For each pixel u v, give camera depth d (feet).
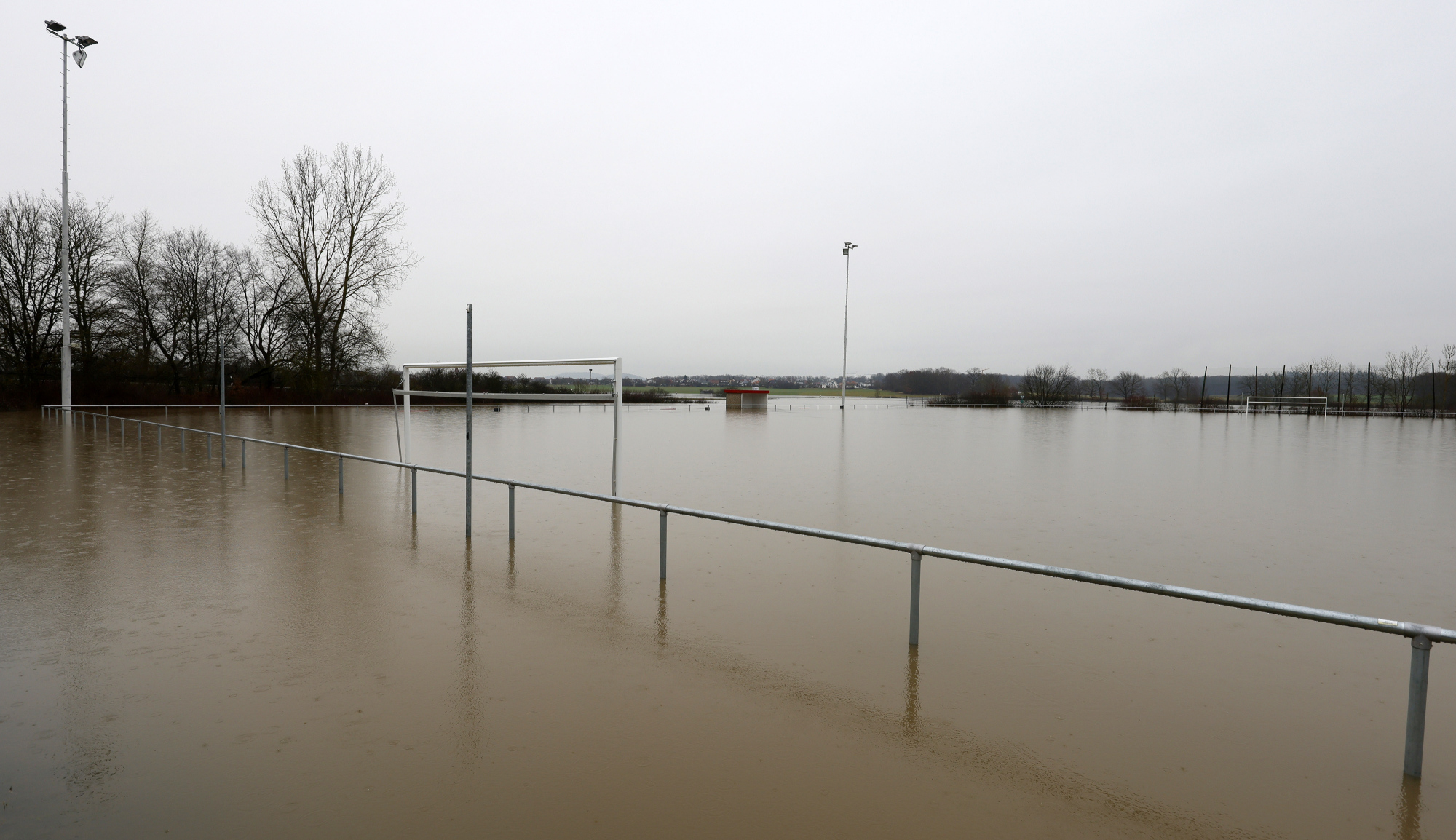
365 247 136.87
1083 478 43.62
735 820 8.66
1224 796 9.36
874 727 11.17
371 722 11.14
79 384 115.75
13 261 114.01
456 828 8.46
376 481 38.24
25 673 12.92
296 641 14.67
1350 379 164.55
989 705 12.03
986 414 137.49
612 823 8.58
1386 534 27.48
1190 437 79.66
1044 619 16.78
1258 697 12.59
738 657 14.06
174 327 137.39
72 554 21.89
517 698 12.05
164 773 9.64
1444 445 69.82
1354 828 8.68
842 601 17.88
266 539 24.18
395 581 19.20
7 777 9.50
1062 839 8.38
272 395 136.26
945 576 20.34
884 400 243.60
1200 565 22.45
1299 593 19.54
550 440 70.54
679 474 44.39
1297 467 49.78
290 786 9.35
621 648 14.46
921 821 8.68
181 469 42.09
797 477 43.16
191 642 14.55
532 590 18.43
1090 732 11.15
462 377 130.41
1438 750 10.68
